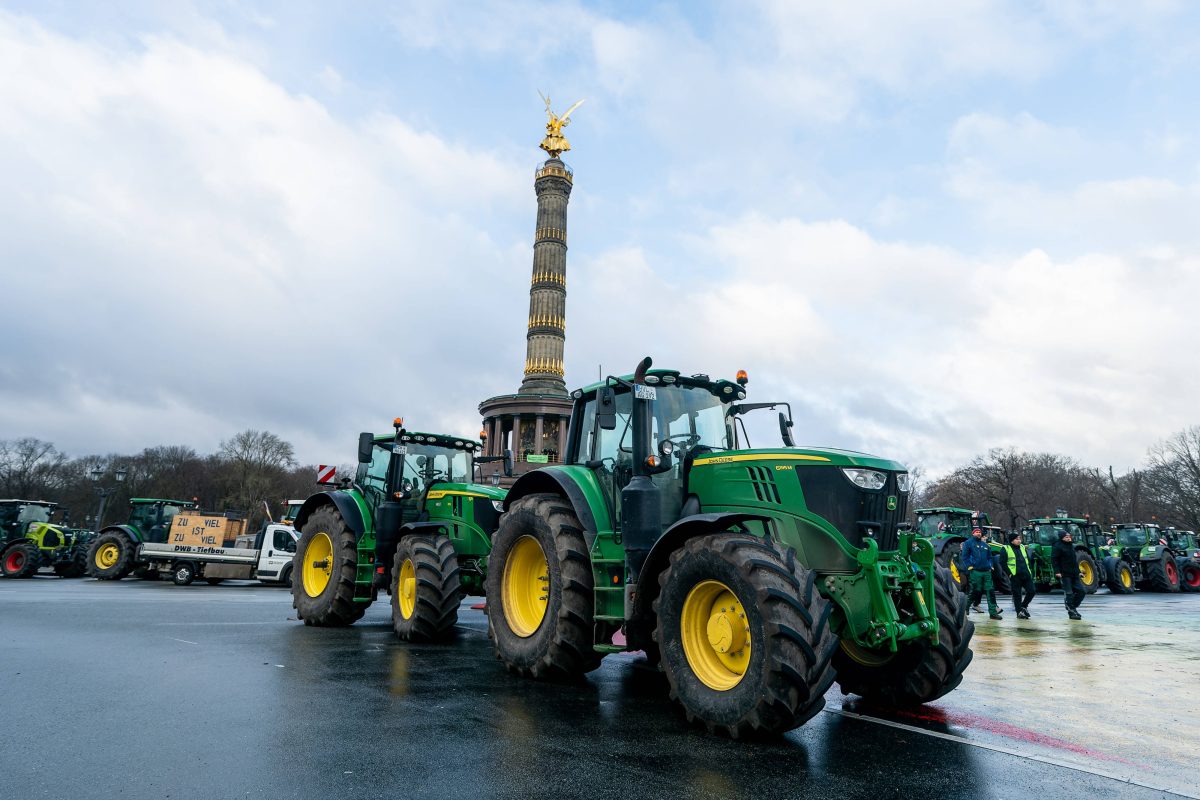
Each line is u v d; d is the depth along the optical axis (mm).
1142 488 65438
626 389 6277
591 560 6008
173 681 5727
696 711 4668
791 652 4281
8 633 8422
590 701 5422
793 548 5043
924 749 4332
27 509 25094
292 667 6480
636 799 3314
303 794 3289
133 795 3236
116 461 88625
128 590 17547
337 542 9867
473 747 4078
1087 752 4371
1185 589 26000
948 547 17609
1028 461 68812
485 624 11016
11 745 3959
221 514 22953
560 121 55844
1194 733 4898
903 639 4859
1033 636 10602
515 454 47312
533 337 51531
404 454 10039
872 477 5129
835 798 3400
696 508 5711
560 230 53094
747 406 6801
